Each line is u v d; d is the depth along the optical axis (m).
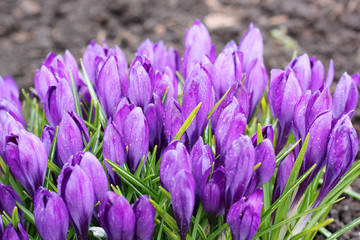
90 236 0.50
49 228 0.45
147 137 0.48
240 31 1.00
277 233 0.51
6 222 0.47
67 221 0.45
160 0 1.13
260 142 0.47
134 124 0.47
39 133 0.58
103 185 0.46
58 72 0.55
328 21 1.02
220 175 0.45
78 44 1.00
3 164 0.52
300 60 0.54
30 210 0.52
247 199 0.47
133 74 0.50
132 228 0.44
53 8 1.12
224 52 0.53
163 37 1.00
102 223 0.45
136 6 1.09
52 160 0.50
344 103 0.52
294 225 0.53
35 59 0.96
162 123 0.50
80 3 1.13
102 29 1.04
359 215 0.64
